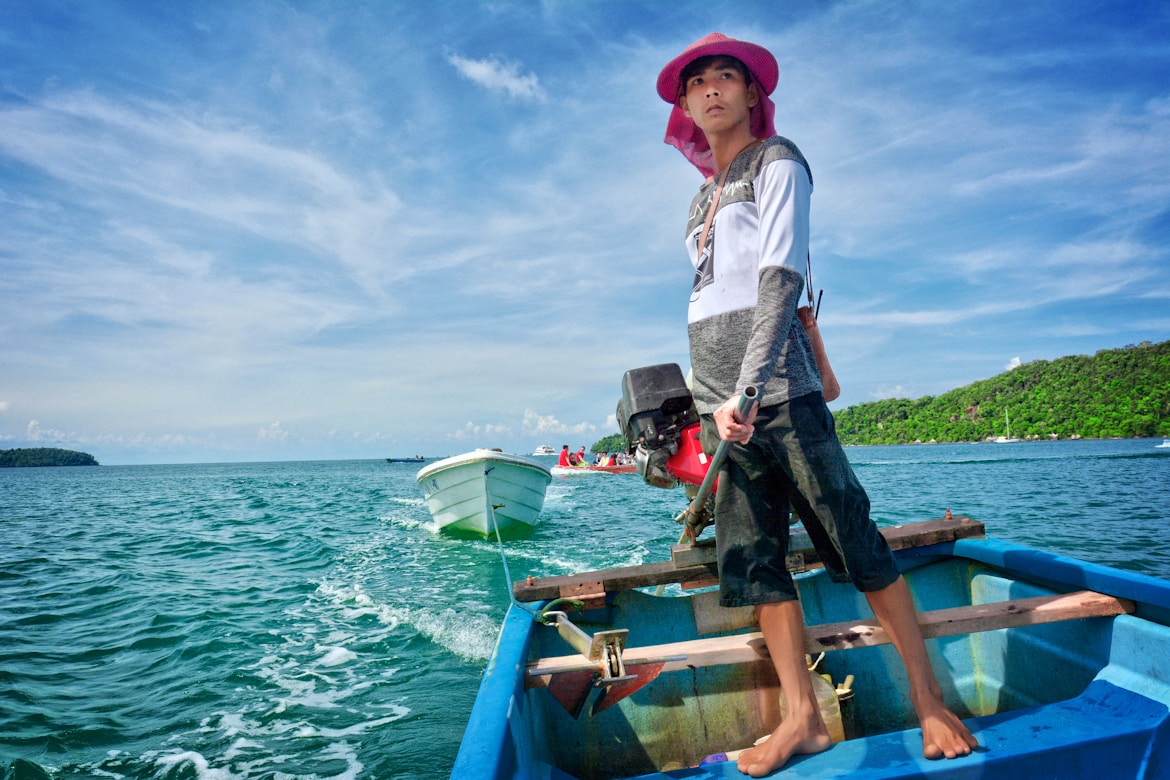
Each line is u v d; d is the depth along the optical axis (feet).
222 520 60.49
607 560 33.76
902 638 5.46
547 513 59.26
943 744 4.89
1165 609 6.27
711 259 5.90
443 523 44.37
